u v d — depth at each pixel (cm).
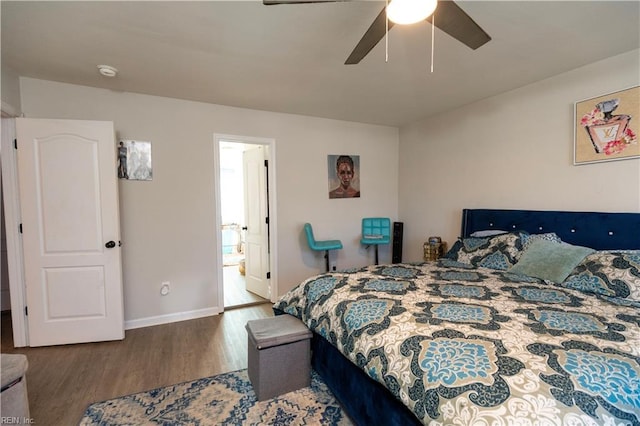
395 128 467
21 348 262
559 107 269
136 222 309
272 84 287
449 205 384
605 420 93
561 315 157
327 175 418
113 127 272
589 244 243
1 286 353
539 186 286
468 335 136
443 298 186
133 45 213
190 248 334
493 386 104
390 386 132
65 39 204
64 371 227
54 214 262
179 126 325
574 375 106
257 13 177
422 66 252
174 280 328
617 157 232
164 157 319
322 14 178
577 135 256
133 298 310
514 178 308
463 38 159
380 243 414
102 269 273
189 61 238
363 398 162
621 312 162
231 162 785
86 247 269
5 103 241
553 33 202
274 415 179
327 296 207
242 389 204
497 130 323
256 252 421
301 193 401
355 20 184
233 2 167
